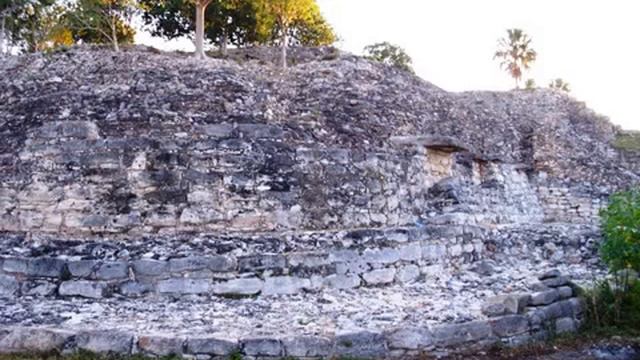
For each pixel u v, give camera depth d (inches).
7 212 436.5
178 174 429.7
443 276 437.1
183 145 442.3
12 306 327.9
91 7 1067.9
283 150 461.7
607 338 319.0
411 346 275.1
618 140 992.9
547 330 314.2
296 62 927.7
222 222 427.8
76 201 426.9
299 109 590.9
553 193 852.6
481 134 834.2
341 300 354.9
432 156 591.8
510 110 984.3
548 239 548.1
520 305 308.7
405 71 813.2
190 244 378.9
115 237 411.2
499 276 439.2
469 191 636.7
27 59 640.4
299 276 370.0
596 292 350.0
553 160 877.8
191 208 425.4
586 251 532.4
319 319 308.2
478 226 542.9
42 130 452.8
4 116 534.6
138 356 253.0
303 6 917.8
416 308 334.0
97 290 350.9
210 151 443.5
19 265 358.9
